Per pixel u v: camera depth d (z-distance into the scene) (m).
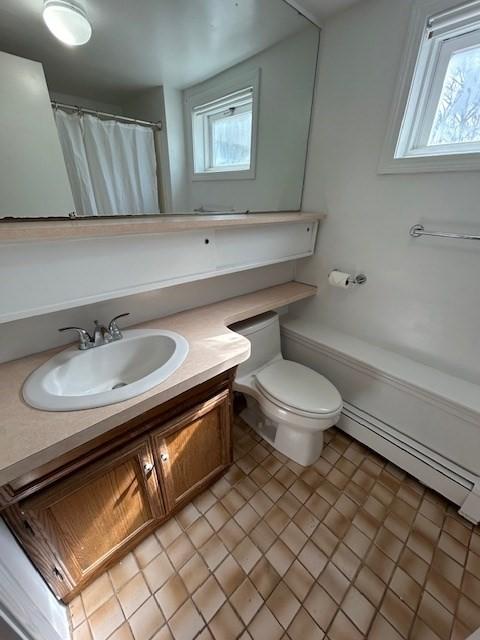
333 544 1.17
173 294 1.35
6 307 0.77
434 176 1.20
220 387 1.14
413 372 1.39
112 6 0.88
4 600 0.57
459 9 1.00
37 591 0.80
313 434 1.45
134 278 0.99
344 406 1.65
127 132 1.01
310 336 1.73
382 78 1.24
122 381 1.11
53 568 0.87
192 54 1.10
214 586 1.04
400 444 1.43
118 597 1.01
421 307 1.39
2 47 0.74
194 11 1.04
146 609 0.98
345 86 1.37
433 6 1.04
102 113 0.94
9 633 0.57
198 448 1.17
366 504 1.33
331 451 1.61
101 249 0.88
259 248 1.40
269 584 1.05
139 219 1.04
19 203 0.83
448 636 0.93
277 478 1.44
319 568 1.10
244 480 1.43
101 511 0.92
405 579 1.07
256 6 1.16
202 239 1.13
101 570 1.05
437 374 1.38
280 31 1.27
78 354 1.01
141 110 1.02
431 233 1.24
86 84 0.89
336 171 1.53
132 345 1.13
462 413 1.21
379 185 1.38
